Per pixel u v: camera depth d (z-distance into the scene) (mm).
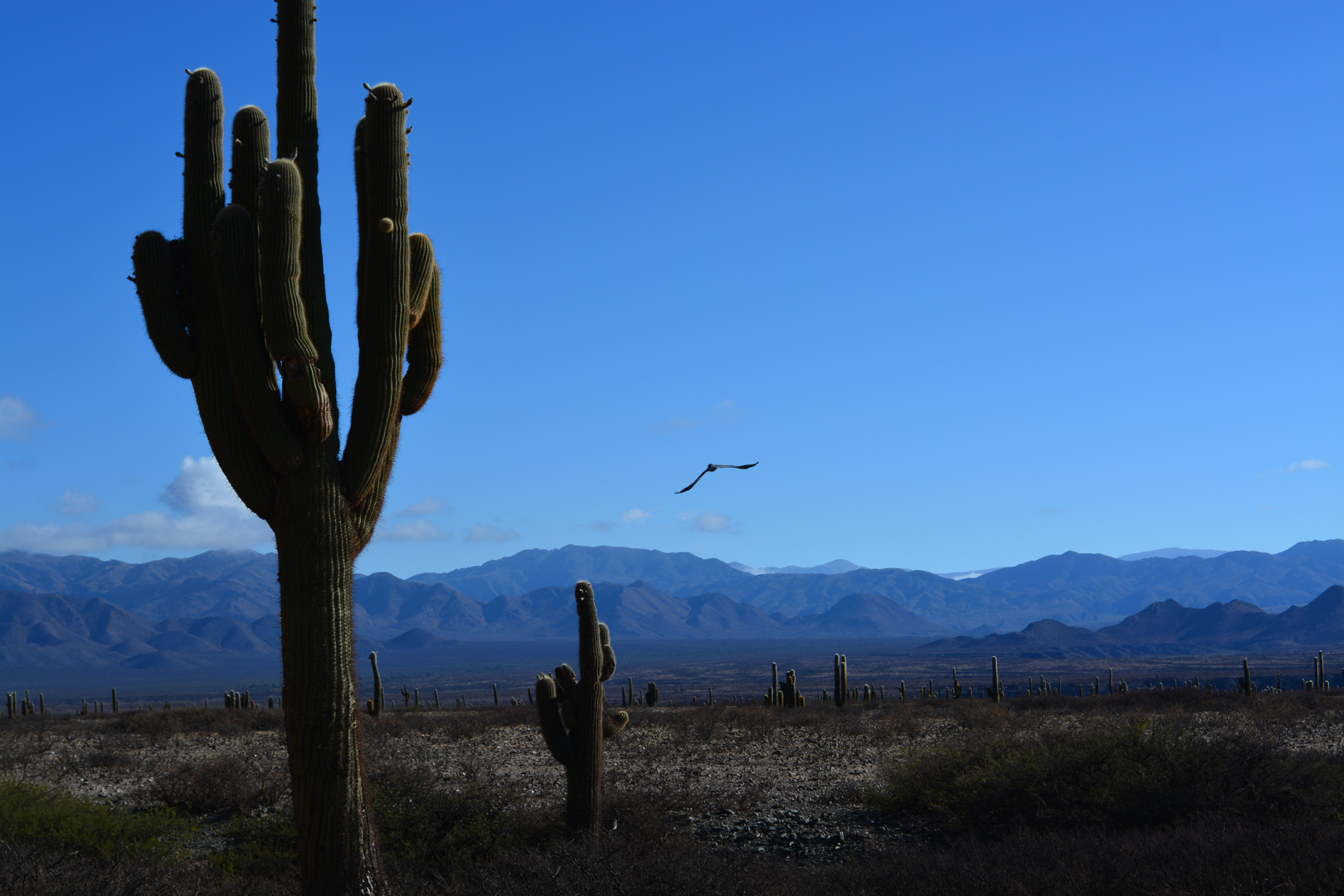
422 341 8414
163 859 10109
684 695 177750
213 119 7863
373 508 7930
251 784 16547
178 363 7441
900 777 15164
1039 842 9078
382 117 7855
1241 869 7742
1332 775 11539
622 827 10867
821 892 8461
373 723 34094
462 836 10742
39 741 27672
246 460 7422
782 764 21250
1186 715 23125
